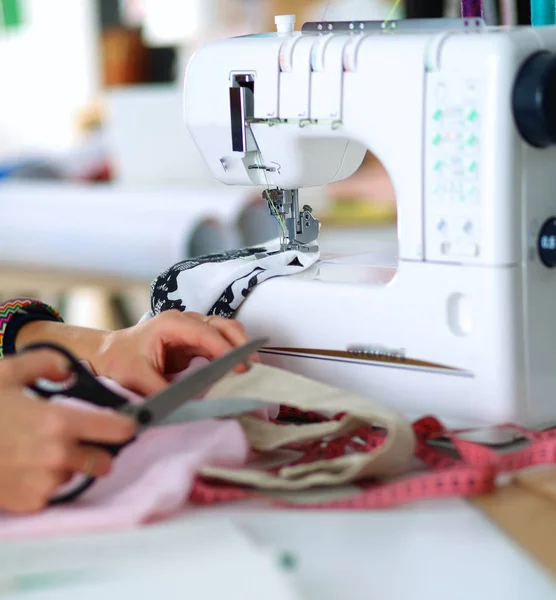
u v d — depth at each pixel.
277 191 1.39
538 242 1.11
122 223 4.21
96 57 6.10
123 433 0.86
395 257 1.43
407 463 0.98
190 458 0.92
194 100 1.37
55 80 6.23
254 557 0.74
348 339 1.22
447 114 1.10
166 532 0.81
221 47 1.33
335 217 4.56
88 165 5.20
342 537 0.84
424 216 1.13
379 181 4.77
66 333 1.28
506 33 1.08
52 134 6.32
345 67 1.20
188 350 1.18
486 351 1.10
